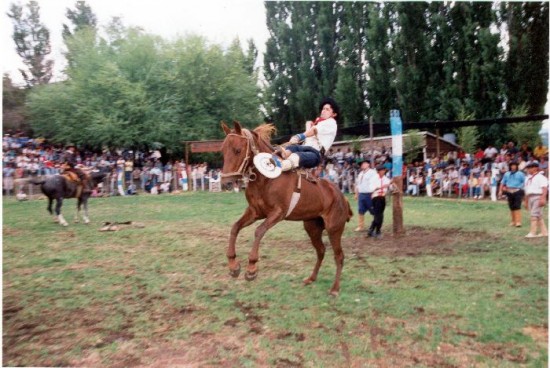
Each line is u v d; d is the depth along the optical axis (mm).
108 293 5953
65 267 7344
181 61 30703
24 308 5406
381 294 5902
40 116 29969
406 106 23547
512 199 11156
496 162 18125
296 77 33500
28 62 35094
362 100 27953
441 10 22234
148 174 25406
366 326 4910
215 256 8250
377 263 7688
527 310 5359
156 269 7242
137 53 29969
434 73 22984
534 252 8320
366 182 10961
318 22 31500
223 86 31312
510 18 19281
